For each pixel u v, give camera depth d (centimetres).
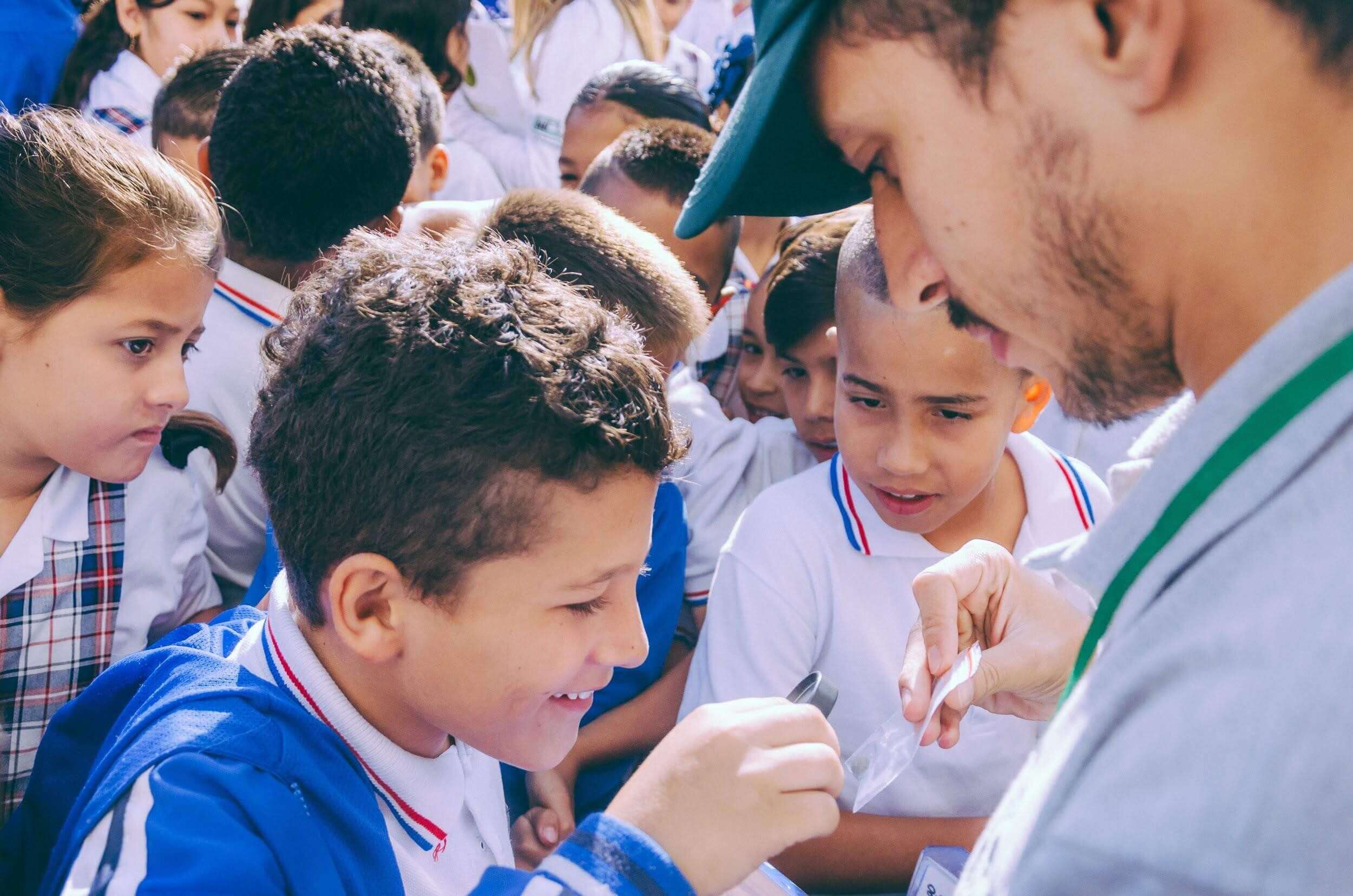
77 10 365
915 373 142
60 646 153
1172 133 60
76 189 137
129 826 84
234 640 112
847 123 75
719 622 159
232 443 177
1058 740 63
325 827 90
